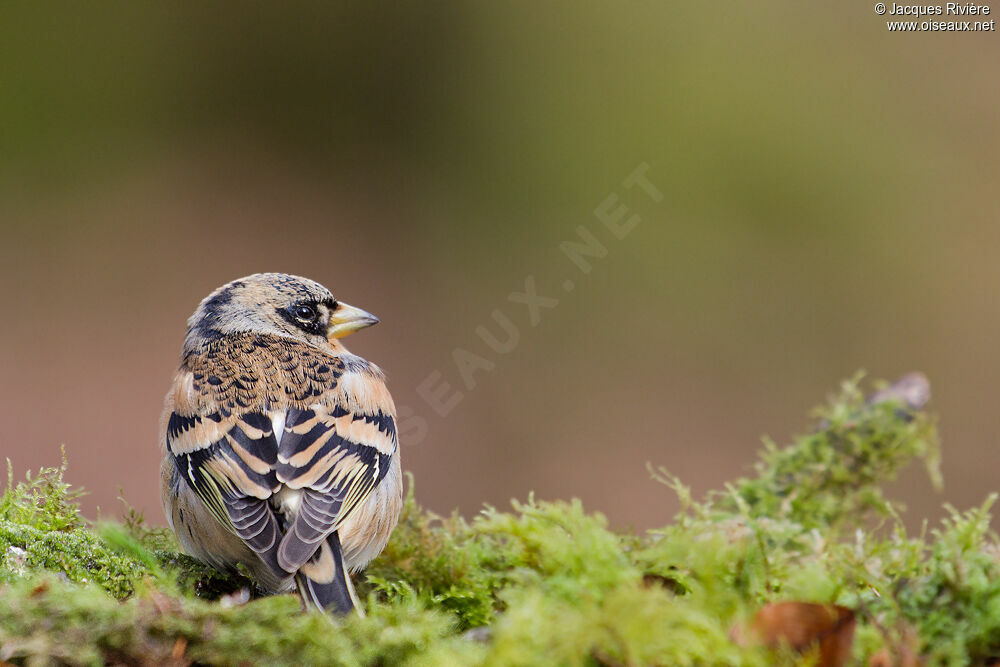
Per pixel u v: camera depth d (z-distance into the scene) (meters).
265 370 5.46
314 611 3.80
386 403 5.61
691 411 14.26
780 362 14.80
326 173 17.67
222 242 16.56
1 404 13.84
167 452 5.34
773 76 17.34
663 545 4.37
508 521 4.57
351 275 16.28
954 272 15.66
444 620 3.77
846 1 17.53
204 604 3.65
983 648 3.75
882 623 3.89
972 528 4.25
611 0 18.00
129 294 15.60
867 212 16.28
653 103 17.34
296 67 18.41
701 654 3.34
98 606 3.55
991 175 16.34
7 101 17.28
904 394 6.57
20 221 16.48
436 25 18.42
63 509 4.92
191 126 18.06
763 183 16.62
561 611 3.47
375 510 5.18
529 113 17.75
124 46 18.06
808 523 5.97
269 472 4.98
